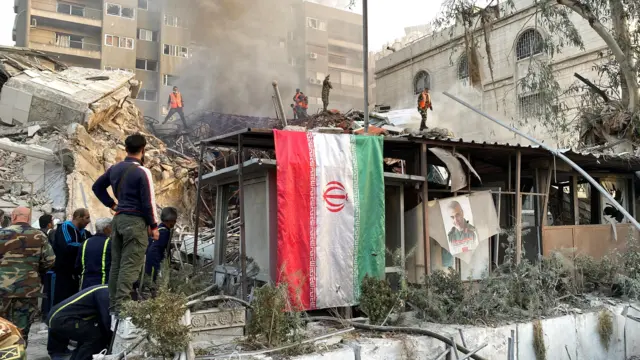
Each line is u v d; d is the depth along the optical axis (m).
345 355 4.14
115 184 4.04
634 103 10.16
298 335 4.17
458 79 25.06
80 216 5.71
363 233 5.27
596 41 18.34
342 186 5.20
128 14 36.88
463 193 6.59
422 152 5.98
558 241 7.45
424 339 4.61
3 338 2.03
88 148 12.43
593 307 6.36
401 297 5.09
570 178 8.45
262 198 5.45
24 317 4.47
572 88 12.35
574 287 6.77
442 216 6.11
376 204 5.39
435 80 26.88
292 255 4.85
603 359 6.16
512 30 21.73
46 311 6.39
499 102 22.14
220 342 4.14
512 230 6.69
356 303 5.16
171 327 3.44
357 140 5.41
